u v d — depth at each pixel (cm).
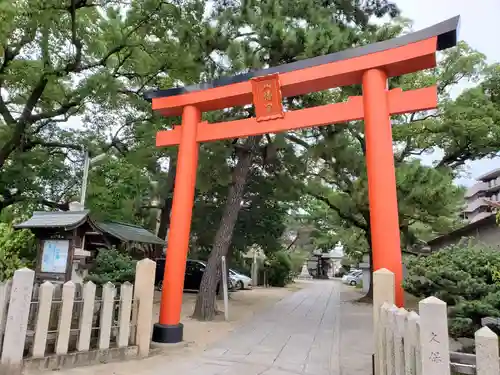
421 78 1345
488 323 438
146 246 1402
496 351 238
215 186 1473
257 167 1491
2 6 828
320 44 895
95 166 1293
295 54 967
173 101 809
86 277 813
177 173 775
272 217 1809
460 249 559
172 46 1119
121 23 1087
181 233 747
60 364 507
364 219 1683
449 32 577
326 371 573
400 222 1523
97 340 572
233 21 995
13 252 927
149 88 1288
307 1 963
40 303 498
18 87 1254
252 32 1036
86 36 1109
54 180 1337
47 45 1082
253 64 979
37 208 1353
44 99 1267
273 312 1230
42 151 1260
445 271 482
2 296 474
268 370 564
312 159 1328
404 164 1309
